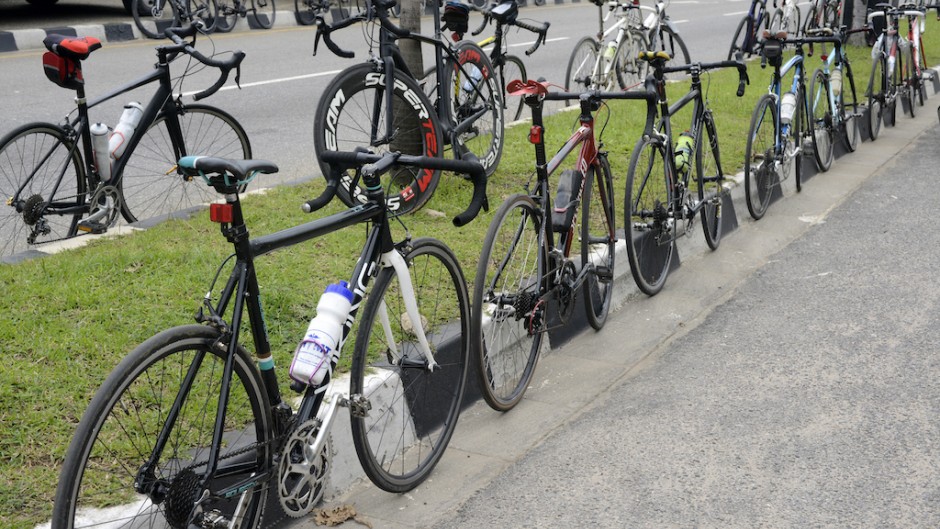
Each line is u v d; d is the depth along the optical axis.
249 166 2.66
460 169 3.34
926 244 5.84
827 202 6.86
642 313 5.00
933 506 3.18
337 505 3.29
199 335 2.63
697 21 18.91
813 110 7.29
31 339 3.71
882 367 4.22
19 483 2.95
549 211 4.12
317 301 4.27
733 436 3.68
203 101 9.42
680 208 5.25
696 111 5.58
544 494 3.35
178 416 2.80
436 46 5.79
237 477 2.91
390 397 3.58
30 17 15.07
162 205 6.04
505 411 3.96
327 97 5.14
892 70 9.08
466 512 3.25
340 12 17.39
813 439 3.63
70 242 4.89
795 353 4.41
